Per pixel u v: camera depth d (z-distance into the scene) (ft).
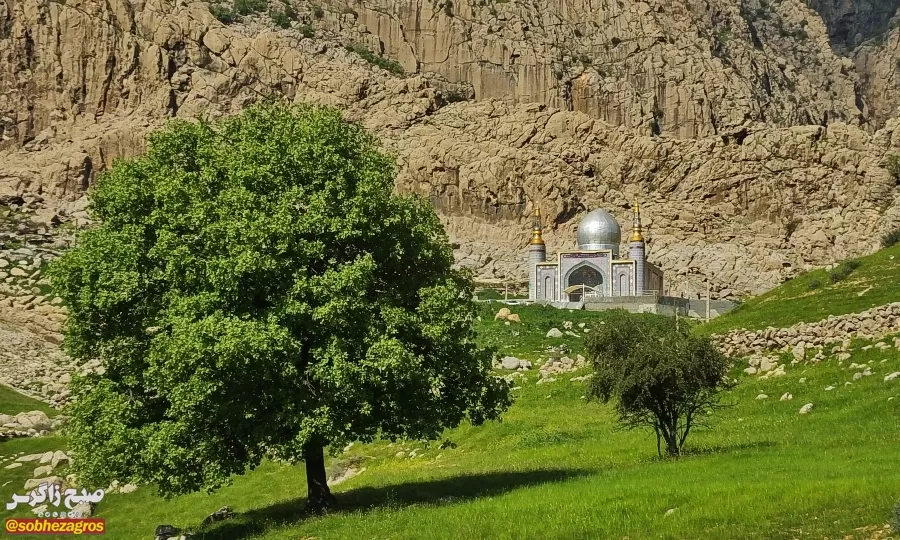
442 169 481.46
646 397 103.45
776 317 169.89
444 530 77.36
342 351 90.48
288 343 88.63
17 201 421.18
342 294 91.45
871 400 112.06
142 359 99.19
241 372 89.40
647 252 447.83
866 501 67.72
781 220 479.00
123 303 99.96
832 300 169.68
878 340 136.46
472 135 507.71
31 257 331.77
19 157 466.70
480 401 102.22
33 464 150.61
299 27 565.94
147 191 102.22
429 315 96.84
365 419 97.35
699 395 108.06
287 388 91.40
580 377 164.86
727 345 155.94
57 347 248.73
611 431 128.57
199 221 95.50
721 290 415.85
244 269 89.86
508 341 230.27
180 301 92.32
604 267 357.00
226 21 552.41
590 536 69.72
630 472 95.76
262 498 128.06
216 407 89.97
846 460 87.20
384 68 561.02
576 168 498.28
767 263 431.43
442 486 104.83
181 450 90.68
